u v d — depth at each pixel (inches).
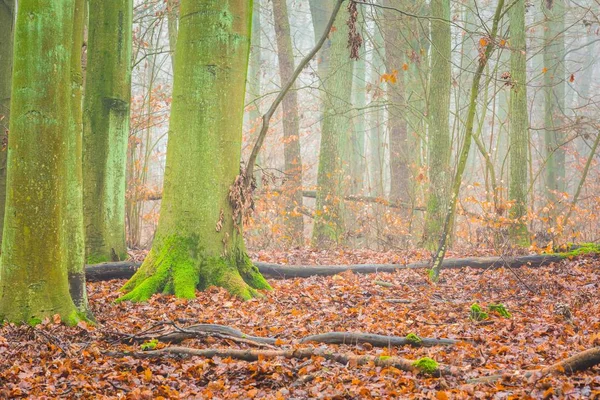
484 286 442.3
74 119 321.7
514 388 203.0
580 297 384.2
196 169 410.9
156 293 394.6
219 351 258.8
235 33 416.5
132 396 213.0
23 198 288.5
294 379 228.7
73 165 318.7
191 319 330.6
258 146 432.8
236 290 397.1
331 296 400.8
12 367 237.9
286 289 428.5
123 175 501.4
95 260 483.8
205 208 409.4
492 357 247.3
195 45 411.8
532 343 273.4
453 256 568.7
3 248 293.1
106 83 487.2
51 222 293.0
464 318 336.8
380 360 233.6
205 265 405.7
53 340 271.0
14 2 485.7
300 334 301.3
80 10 319.9
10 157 289.7
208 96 411.2
